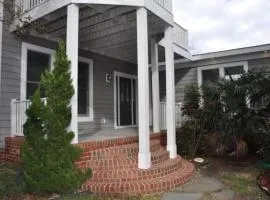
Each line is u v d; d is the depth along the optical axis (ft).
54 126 13.32
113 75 31.19
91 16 19.06
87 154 15.87
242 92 21.08
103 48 27.17
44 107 13.65
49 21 19.57
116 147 17.49
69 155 13.46
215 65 32.19
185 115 25.05
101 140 17.46
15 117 20.01
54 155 13.14
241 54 30.12
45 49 22.94
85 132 25.55
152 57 23.17
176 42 29.04
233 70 31.12
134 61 33.76
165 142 23.98
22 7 19.26
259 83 21.27
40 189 13.12
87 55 27.71
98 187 13.76
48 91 13.67
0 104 19.63
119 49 27.66
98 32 22.65
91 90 27.76
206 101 22.48
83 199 12.70
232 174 18.06
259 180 16.17
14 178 14.98
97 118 28.40
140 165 15.72
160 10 18.74
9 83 20.21
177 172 16.88
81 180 13.66
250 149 23.34
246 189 14.84
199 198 13.23
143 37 16.34
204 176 17.69
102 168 15.42
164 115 26.94
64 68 14.16
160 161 17.69
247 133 21.45
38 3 18.92
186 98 24.77
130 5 16.28
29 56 22.00
